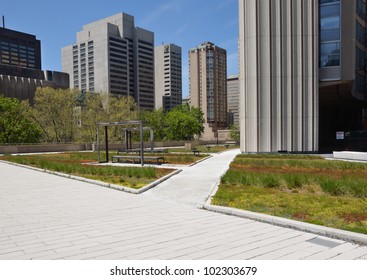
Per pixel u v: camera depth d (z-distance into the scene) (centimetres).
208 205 888
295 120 3120
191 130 7650
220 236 637
